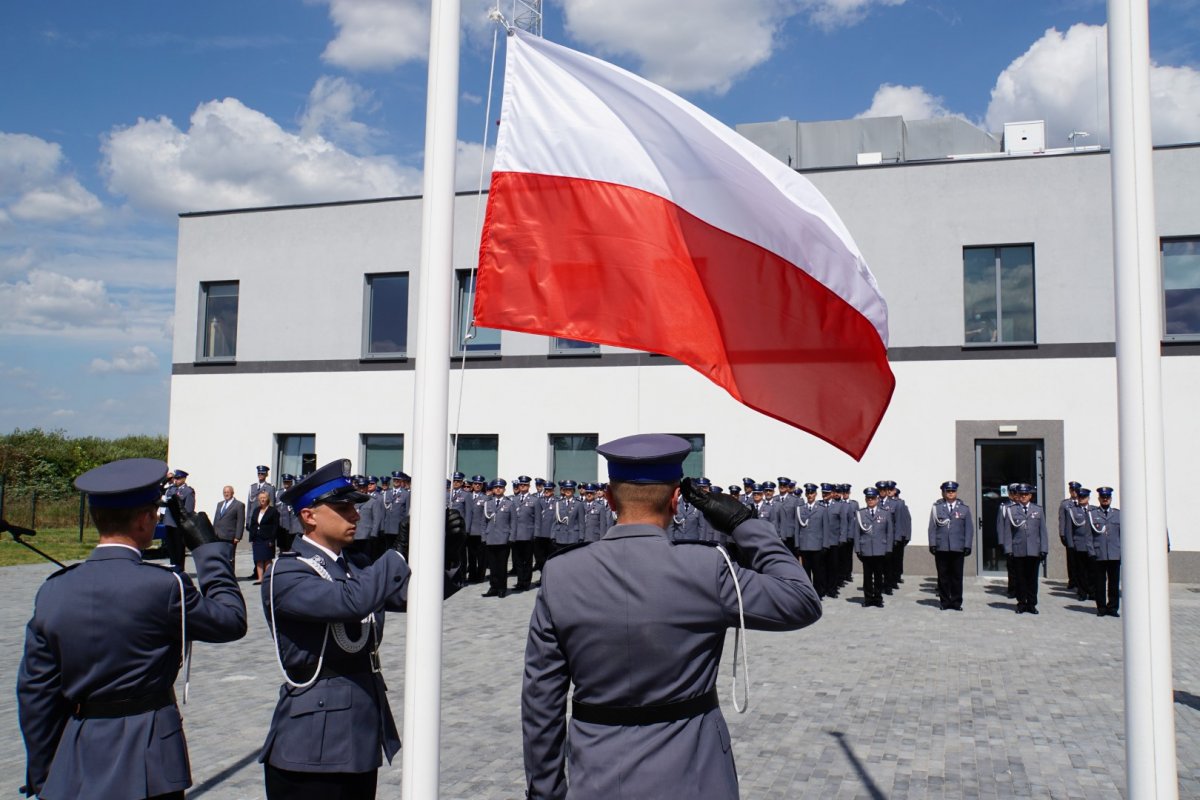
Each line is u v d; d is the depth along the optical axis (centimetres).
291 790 387
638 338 441
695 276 446
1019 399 1881
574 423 2131
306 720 388
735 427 2028
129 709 362
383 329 2322
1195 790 625
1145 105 310
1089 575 1606
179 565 404
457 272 2220
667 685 294
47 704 363
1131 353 304
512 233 446
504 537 1681
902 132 2353
